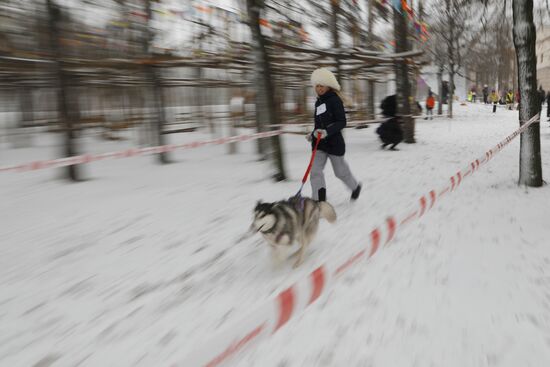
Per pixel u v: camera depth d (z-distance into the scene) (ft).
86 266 12.00
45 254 12.99
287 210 10.82
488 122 71.26
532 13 19.49
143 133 36.91
